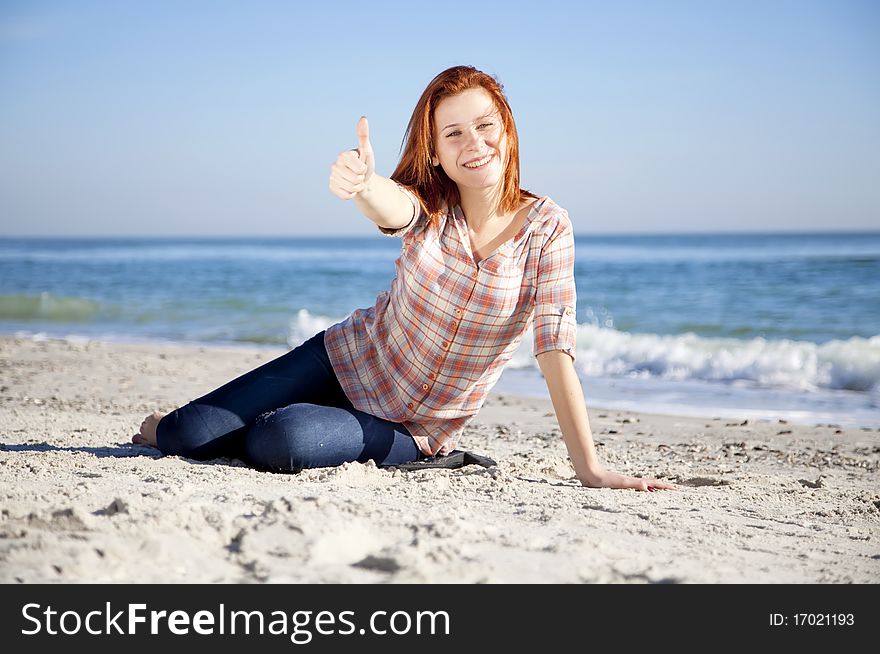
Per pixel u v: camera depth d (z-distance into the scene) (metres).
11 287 24.23
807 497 3.28
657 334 13.61
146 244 109.06
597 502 2.84
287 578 1.86
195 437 3.55
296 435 3.32
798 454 4.97
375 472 3.32
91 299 20.55
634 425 6.15
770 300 17.53
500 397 7.59
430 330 3.31
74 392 7.25
